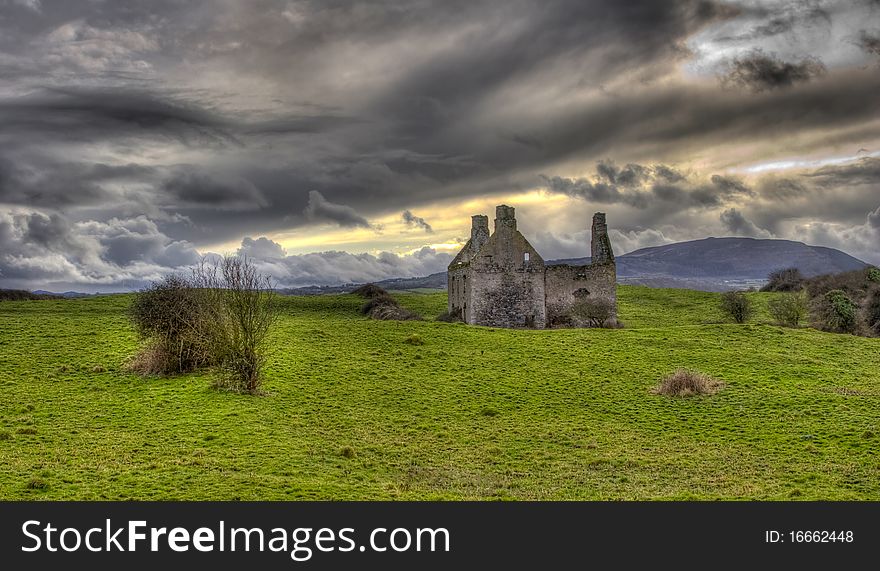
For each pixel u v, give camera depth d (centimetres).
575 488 3741
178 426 4584
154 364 5984
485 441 4647
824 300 9700
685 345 7481
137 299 6469
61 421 4669
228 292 5712
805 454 4278
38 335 7138
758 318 10944
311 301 11675
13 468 3631
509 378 6209
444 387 5906
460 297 9944
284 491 3438
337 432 4688
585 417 5234
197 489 3416
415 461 4181
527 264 9244
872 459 4125
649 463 4188
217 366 5728
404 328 7906
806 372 6494
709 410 5347
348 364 6444
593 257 9650
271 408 5091
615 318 9462
